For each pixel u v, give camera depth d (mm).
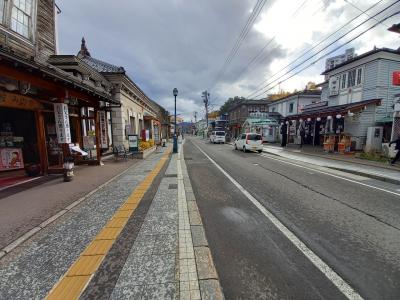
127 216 4016
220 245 3156
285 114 29766
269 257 2861
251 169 9570
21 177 6906
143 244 3055
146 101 22766
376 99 13844
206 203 4984
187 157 14156
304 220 4055
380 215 4305
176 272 2473
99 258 2709
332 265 2701
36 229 3398
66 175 6461
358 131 15359
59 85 6246
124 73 13227
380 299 2152
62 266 2545
